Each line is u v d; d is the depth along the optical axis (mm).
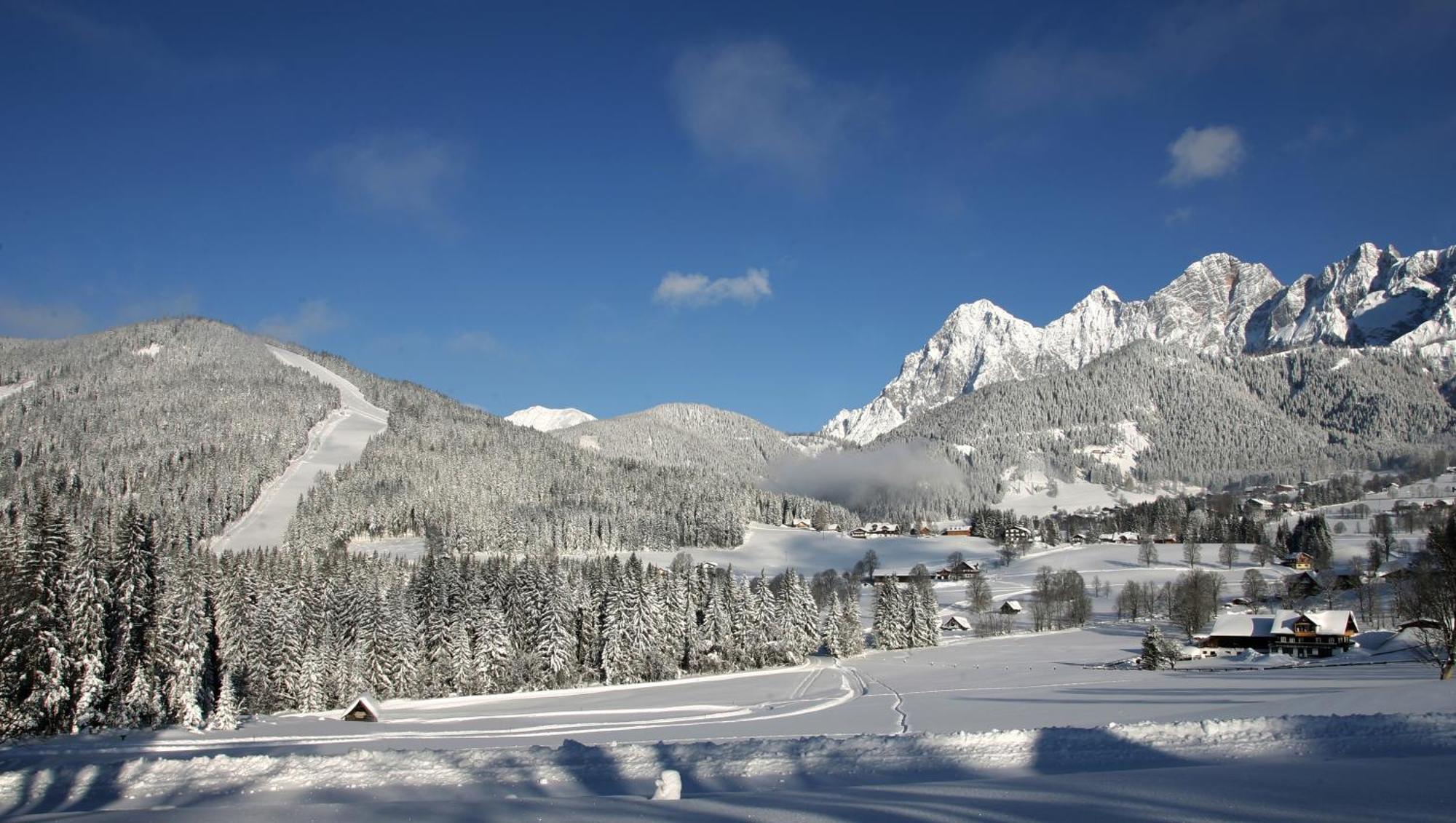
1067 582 182750
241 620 96500
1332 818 19422
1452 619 54594
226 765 32938
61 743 68938
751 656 130625
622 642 118688
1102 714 58594
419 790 30688
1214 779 24000
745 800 24828
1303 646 120375
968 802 23031
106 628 79375
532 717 80500
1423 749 27172
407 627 108938
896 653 146375
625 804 24781
